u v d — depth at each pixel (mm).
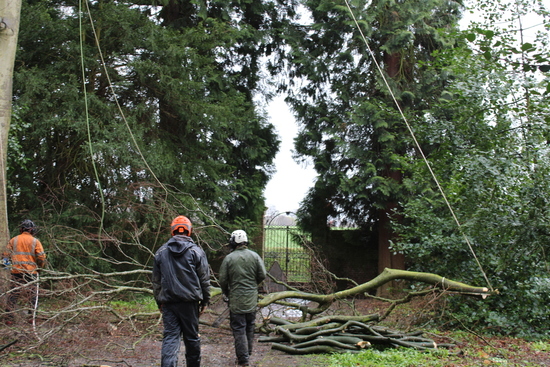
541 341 6852
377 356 5559
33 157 11289
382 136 13617
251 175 15977
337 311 9078
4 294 5906
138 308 8820
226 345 6535
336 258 16219
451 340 6652
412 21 13695
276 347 6082
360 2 13742
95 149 10625
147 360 5508
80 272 10594
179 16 15258
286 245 16125
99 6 12180
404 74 14812
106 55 12305
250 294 5285
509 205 7465
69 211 10820
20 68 11031
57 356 5508
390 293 13062
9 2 7711
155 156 11484
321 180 15031
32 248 6992
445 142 8484
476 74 7934
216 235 13148
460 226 7191
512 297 7773
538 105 7480
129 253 12508
